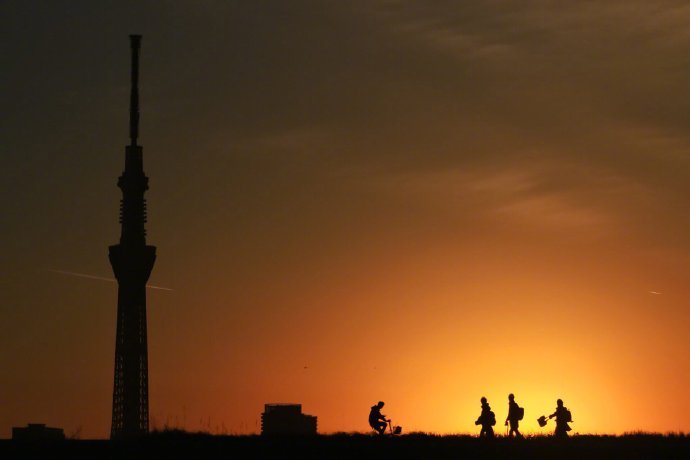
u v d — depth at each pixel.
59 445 193.25
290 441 196.88
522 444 194.50
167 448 189.25
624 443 196.62
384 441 196.88
